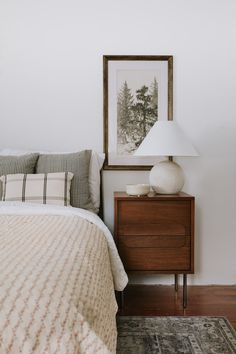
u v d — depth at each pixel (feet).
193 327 7.26
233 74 9.98
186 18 9.92
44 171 8.84
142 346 6.50
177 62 9.95
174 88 9.98
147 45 9.94
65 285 3.37
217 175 10.09
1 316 2.85
